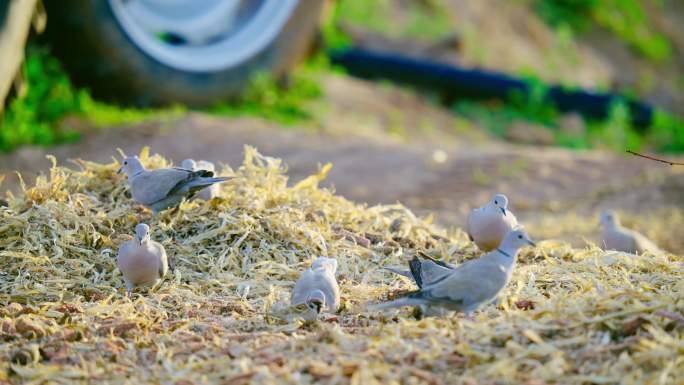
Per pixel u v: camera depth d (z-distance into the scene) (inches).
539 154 827.4
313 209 450.3
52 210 424.5
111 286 389.4
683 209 686.5
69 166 727.7
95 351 316.8
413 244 444.5
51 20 818.2
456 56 1230.9
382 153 810.2
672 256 427.8
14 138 765.9
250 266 404.5
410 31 1248.8
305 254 418.3
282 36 951.6
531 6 1488.7
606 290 347.9
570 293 368.8
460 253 440.1
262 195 448.1
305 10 969.5
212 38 938.1
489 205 414.9
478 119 1088.8
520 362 293.7
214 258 410.3
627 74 1460.4
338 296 356.5
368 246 432.1
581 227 631.2
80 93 847.7
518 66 1274.6
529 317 327.6
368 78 1116.5
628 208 690.8
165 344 322.3
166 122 818.8
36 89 813.2
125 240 415.8
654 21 1641.2
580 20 1518.2
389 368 287.9
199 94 900.6
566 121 1124.5
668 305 325.1
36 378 298.0
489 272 328.8
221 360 302.2
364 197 713.6
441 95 1122.7
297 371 288.5
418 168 778.8
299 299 349.4
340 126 926.4
